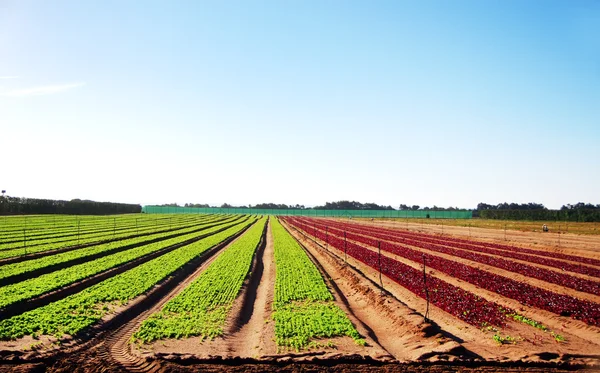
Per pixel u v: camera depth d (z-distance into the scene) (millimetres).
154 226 91438
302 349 18922
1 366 16953
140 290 28828
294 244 61219
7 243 51562
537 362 17750
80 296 26938
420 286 30984
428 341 20141
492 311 24719
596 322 22328
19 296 25750
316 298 28016
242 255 47312
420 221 147125
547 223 118875
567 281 33031
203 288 30250
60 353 18422
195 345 19375
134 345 19359
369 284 31562
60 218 104125
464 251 52875
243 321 24453
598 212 117188
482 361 17812
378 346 19562
